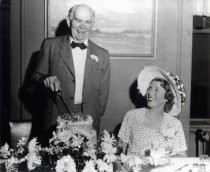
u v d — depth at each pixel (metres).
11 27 3.69
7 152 2.20
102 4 3.73
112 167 2.05
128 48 3.80
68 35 3.44
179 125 2.81
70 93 3.36
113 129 3.88
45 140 3.44
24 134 3.19
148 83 3.10
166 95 2.77
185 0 3.79
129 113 2.91
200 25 3.86
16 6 3.67
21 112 3.79
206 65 3.94
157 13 3.79
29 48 3.72
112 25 3.76
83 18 3.32
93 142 2.19
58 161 1.96
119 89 3.84
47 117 3.42
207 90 3.99
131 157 2.08
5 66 3.74
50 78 3.16
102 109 3.52
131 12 3.76
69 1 3.70
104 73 3.49
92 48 3.46
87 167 1.97
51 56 3.38
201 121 4.02
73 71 3.36
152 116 2.80
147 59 3.83
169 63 3.85
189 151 3.92
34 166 2.07
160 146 2.71
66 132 2.11
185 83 3.88
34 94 3.75
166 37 3.82
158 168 2.37
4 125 3.80
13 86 3.76
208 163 2.53
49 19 3.69
